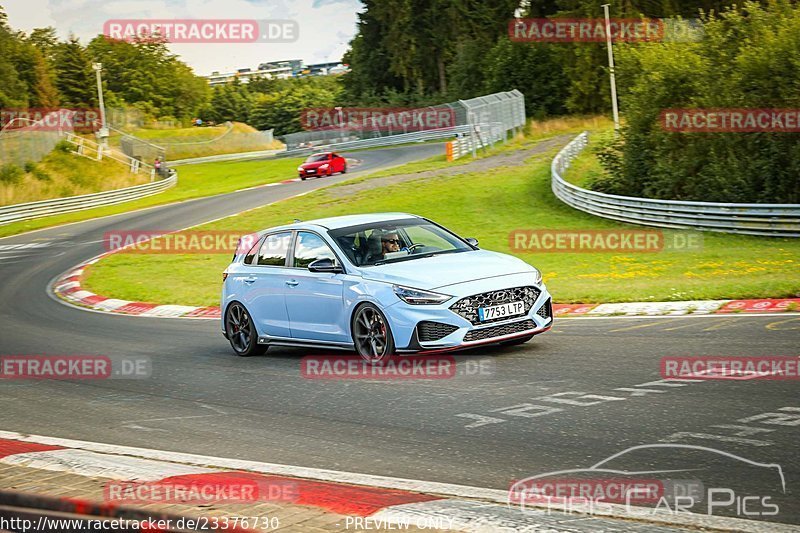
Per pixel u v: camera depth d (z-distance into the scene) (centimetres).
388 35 9056
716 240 2173
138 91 12006
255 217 3278
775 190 2388
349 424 674
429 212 3061
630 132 2925
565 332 1037
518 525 408
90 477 538
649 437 570
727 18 2667
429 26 8950
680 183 2664
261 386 860
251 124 12731
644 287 1391
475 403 706
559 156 3566
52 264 2595
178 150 8281
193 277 2145
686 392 690
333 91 14250
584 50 6322
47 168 5184
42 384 959
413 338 855
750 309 1106
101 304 1792
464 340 845
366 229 978
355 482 510
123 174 5559
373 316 892
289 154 7662
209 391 859
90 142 5878
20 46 10806
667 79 2772
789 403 634
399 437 622
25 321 1595
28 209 4138
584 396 701
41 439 686
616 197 2641
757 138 2436
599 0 6350
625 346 912
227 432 680
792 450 519
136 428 716
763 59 2395
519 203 3130
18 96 10400
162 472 544
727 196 2445
